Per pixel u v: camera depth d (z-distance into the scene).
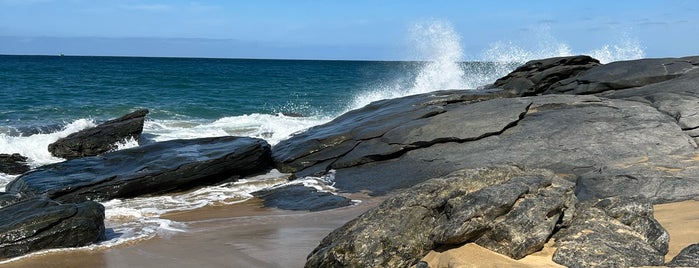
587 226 6.80
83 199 12.29
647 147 11.52
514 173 7.38
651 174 9.50
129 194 12.66
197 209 11.48
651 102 13.41
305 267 6.88
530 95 16.84
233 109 30.50
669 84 14.12
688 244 6.77
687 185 9.06
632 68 15.41
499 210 6.55
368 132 14.04
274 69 85.56
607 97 14.74
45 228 8.70
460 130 13.04
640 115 12.59
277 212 10.98
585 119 12.80
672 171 9.91
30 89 37.22
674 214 8.12
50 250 8.56
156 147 14.44
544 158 11.78
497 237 6.47
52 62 97.75
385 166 12.98
